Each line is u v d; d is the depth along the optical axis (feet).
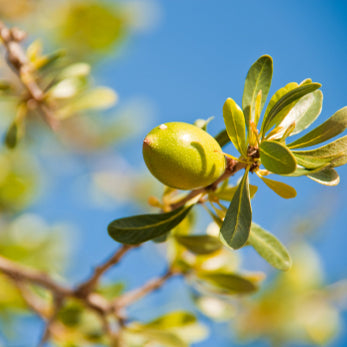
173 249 2.17
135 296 2.16
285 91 1.87
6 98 2.17
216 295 2.20
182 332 2.19
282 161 1.79
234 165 1.88
